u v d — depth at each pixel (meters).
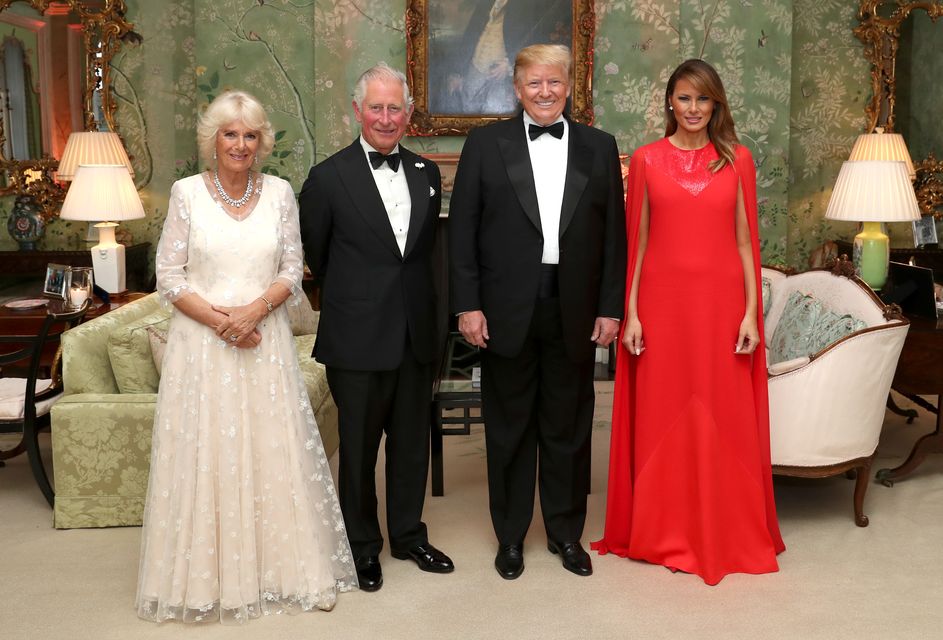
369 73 2.93
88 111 6.49
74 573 3.20
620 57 6.30
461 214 3.02
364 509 3.12
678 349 3.15
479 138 3.03
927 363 3.97
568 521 3.23
